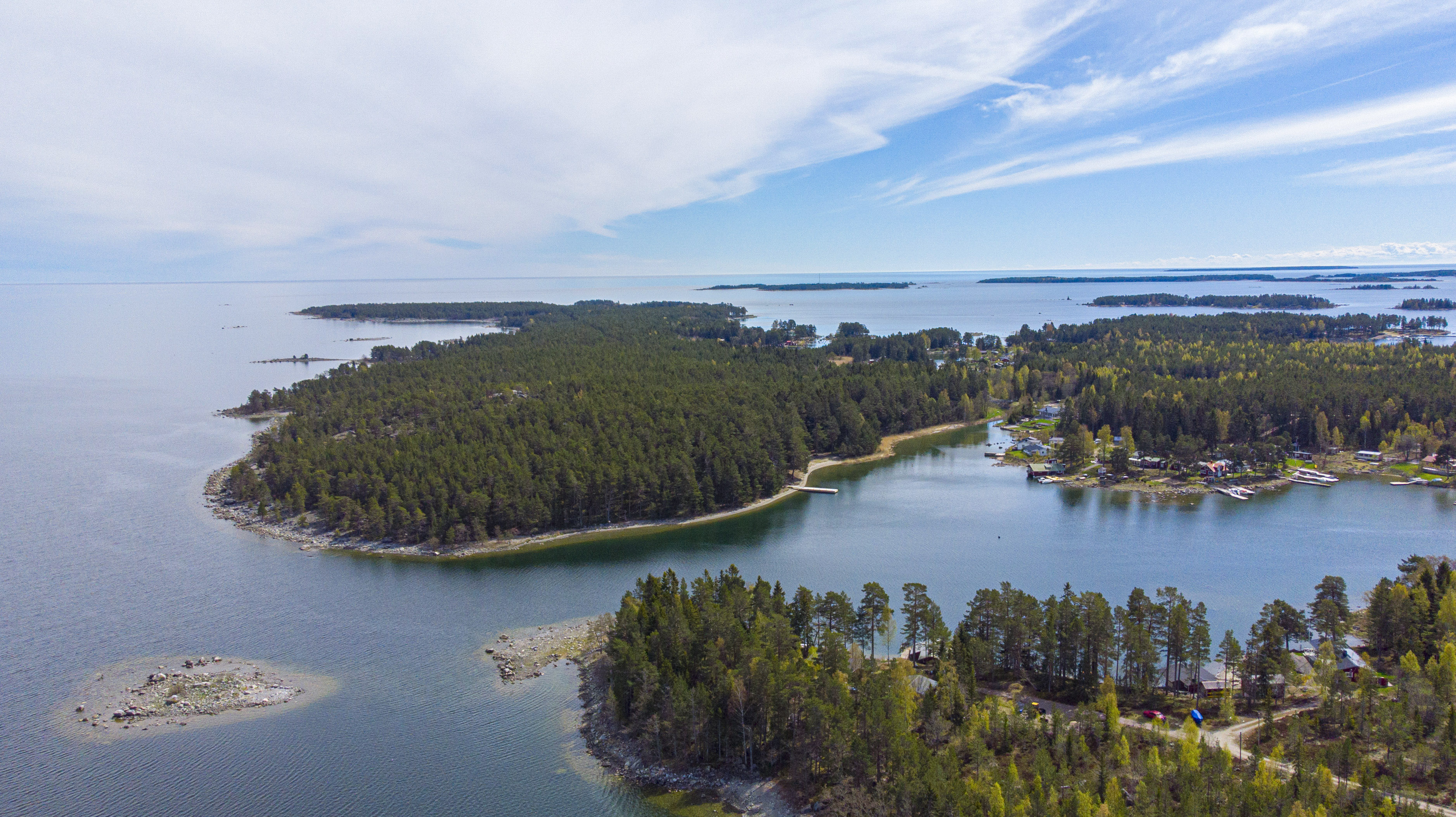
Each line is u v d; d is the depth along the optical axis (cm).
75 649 13475
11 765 10256
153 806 9538
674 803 9712
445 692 12081
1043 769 8800
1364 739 9962
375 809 9512
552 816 9450
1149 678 11325
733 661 11112
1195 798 8112
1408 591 12675
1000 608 12294
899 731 9594
